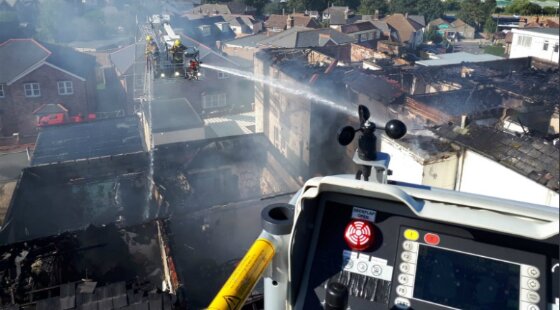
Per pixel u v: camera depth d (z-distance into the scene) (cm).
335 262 290
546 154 1334
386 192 265
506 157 1359
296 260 286
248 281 268
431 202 279
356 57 3597
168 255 1454
